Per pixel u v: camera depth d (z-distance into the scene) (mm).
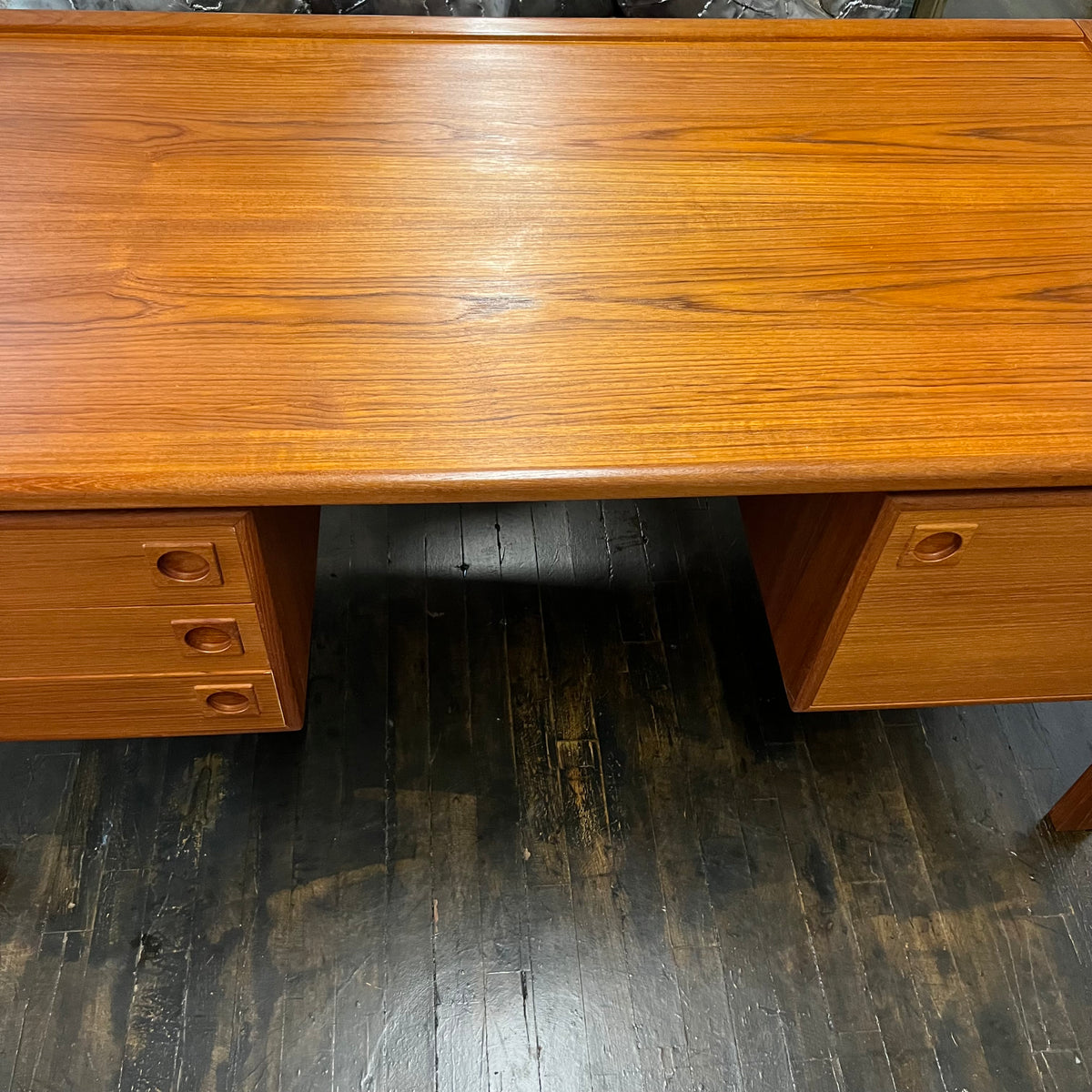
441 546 1590
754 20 1267
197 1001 1203
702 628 1532
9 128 1094
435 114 1142
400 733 1414
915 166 1127
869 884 1322
